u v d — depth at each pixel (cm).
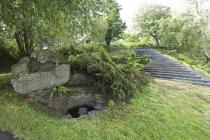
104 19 1193
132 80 495
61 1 409
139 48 1731
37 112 375
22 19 376
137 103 445
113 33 1459
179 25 1543
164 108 450
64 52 531
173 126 398
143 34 2059
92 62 462
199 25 1428
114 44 1563
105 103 438
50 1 394
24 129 331
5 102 377
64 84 439
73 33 521
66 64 440
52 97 406
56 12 414
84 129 349
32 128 335
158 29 1847
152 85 582
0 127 327
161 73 834
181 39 1477
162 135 369
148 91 521
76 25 489
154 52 1409
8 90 409
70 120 366
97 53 493
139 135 359
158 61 1052
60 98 413
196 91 614
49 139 321
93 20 512
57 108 405
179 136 377
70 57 484
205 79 770
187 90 609
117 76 454
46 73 415
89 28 516
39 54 445
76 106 429
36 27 415
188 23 1455
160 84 619
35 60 438
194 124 421
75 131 343
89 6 462
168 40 1580
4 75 481
